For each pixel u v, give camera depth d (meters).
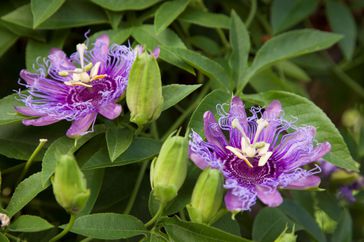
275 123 0.42
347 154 0.42
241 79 0.48
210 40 0.52
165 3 0.48
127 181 0.46
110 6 0.47
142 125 0.41
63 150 0.41
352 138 0.56
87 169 0.41
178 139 0.37
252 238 0.46
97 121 0.44
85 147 0.42
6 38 0.47
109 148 0.41
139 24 0.48
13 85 0.50
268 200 0.38
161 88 0.40
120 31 0.48
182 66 0.46
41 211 0.47
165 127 0.50
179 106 0.51
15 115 0.42
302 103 0.44
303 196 0.52
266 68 0.49
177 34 0.51
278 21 0.55
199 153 0.39
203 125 0.43
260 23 0.56
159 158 0.38
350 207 0.58
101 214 0.39
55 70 0.44
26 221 0.39
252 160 0.40
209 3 0.55
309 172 0.39
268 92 0.45
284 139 0.41
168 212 0.40
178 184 0.38
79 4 0.48
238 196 0.38
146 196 0.46
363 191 0.55
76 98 0.42
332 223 0.54
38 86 0.42
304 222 0.49
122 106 0.44
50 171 0.40
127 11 0.49
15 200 0.40
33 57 0.47
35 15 0.44
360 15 0.63
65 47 0.51
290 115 0.44
